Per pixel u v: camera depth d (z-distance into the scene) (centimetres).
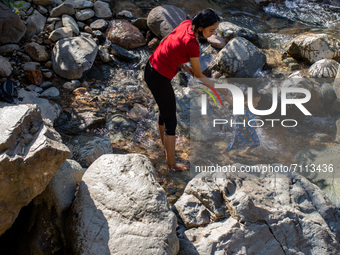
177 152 410
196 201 318
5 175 243
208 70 529
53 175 267
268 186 324
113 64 525
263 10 676
